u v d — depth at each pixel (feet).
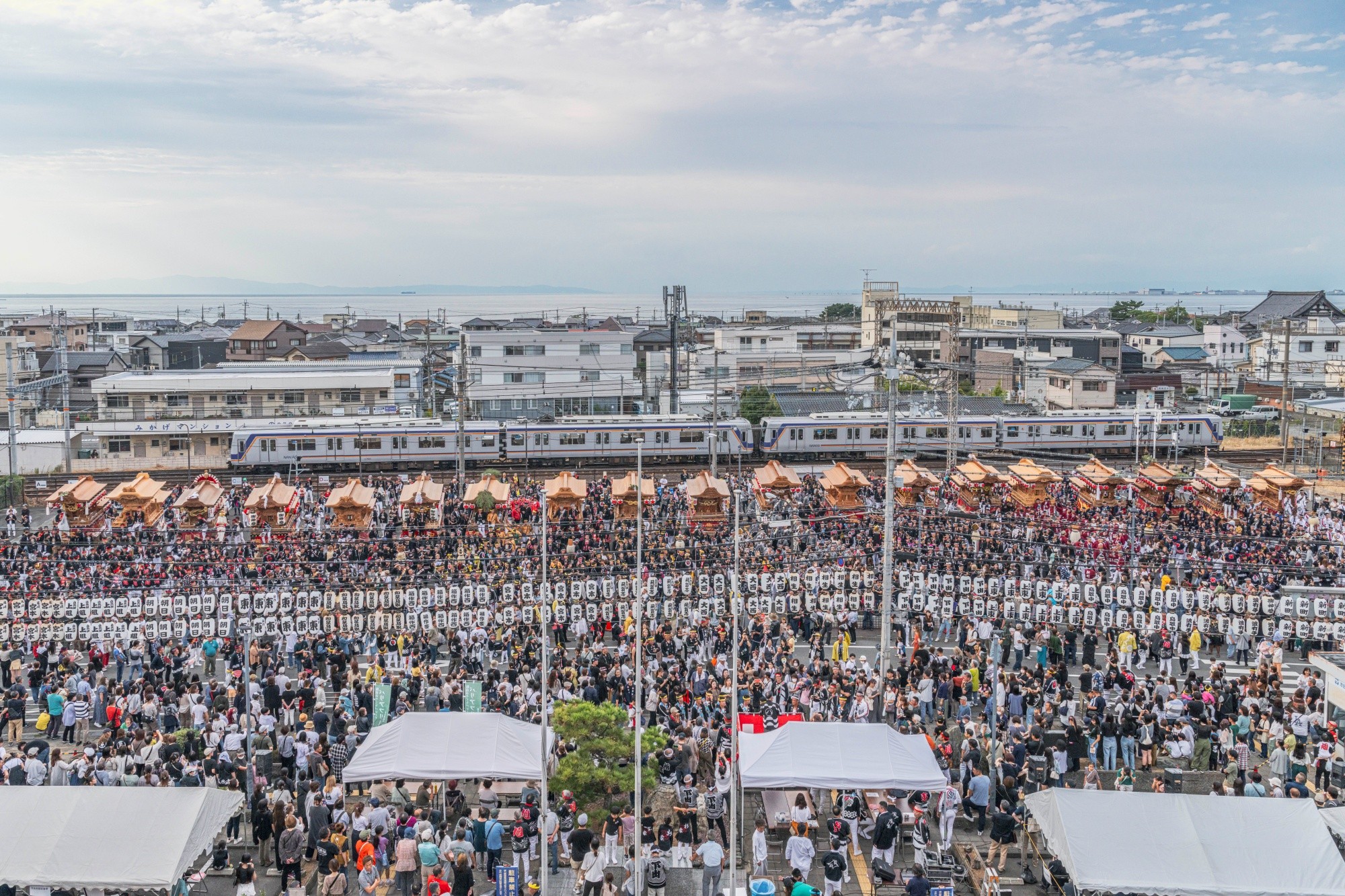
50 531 202.39
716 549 181.47
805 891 81.82
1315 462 313.32
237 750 108.68
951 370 235.81
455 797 105.40
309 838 96.37
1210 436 323.37
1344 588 151.84
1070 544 186.39
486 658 146.92
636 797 86.63
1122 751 113.29
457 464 300.20
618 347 406.21
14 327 511.81
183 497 210.38
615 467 303.89
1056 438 316.81
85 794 84.23
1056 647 143.23
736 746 86.07
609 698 124.88
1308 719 113.50
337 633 144.36
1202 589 153.07
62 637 144.87
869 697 119.96
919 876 84.53
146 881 77.97
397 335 629.10
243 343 532.32
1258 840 80.79
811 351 460.14
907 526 196.54
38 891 80.89
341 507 200.03
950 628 161.68
